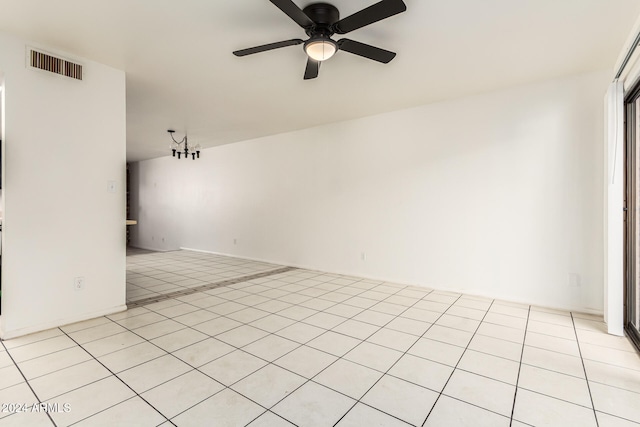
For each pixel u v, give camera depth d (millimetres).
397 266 4246
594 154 3027
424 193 4004
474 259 3658
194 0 2010
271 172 5719
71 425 1469
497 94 3496
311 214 5172
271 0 1733
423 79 3217
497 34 2385
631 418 1541
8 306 2393
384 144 4344
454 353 2223
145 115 4480
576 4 2018
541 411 1597
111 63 2887
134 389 1759
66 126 2674
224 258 6301
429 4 2023
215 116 4539
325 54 2184
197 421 1508
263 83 3348
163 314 2990
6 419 1503
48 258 2580
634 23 2170
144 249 8328
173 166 7676
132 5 2059
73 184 2717
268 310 3125
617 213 2527
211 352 2211
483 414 1574
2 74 2373
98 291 2883
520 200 3377
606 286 2660
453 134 3783
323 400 1680
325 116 4523
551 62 2846
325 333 2557
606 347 2318
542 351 2256
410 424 1503
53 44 2541
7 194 2381
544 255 3262
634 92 2422
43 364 2025
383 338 2469
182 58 2795
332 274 4812
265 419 1528
